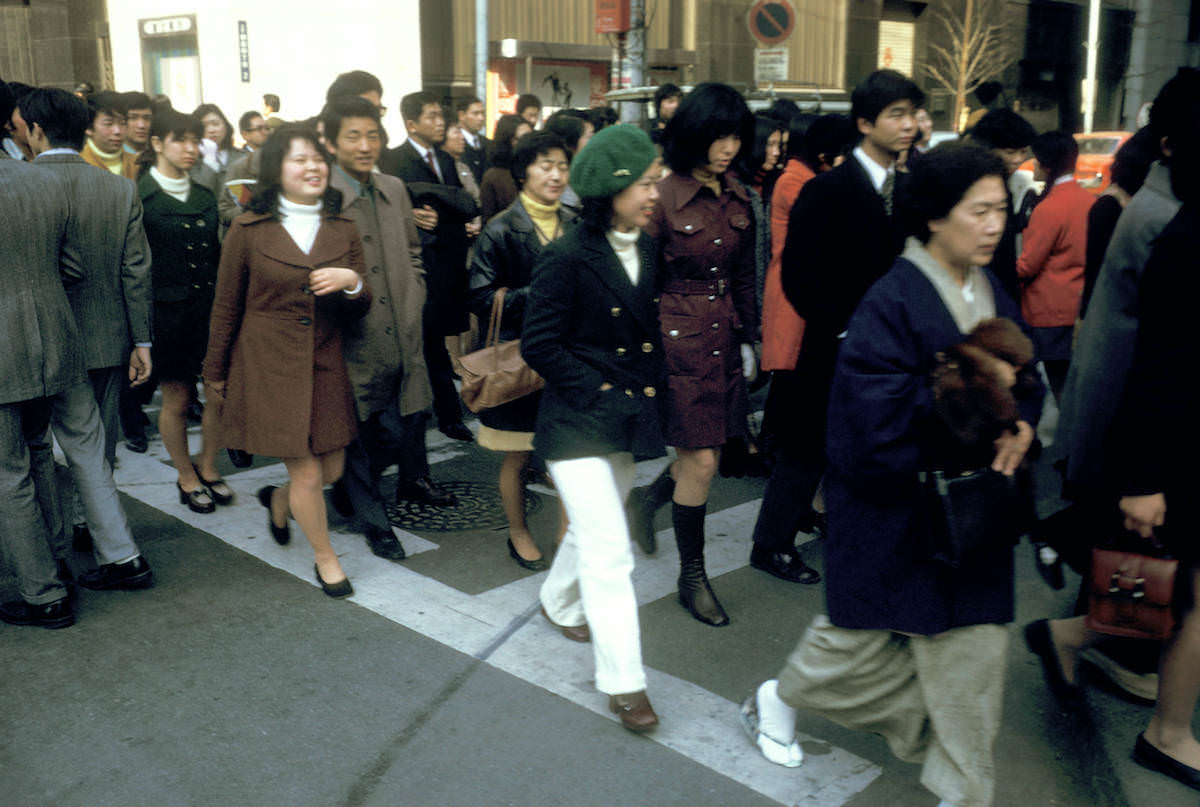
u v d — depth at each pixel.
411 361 4.60
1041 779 2.97
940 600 2.40
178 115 5.07
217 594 4.07
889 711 2.62
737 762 2.98
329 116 4.36
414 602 4.01
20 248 3.61
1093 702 3.40
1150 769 3.02
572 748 3.04
